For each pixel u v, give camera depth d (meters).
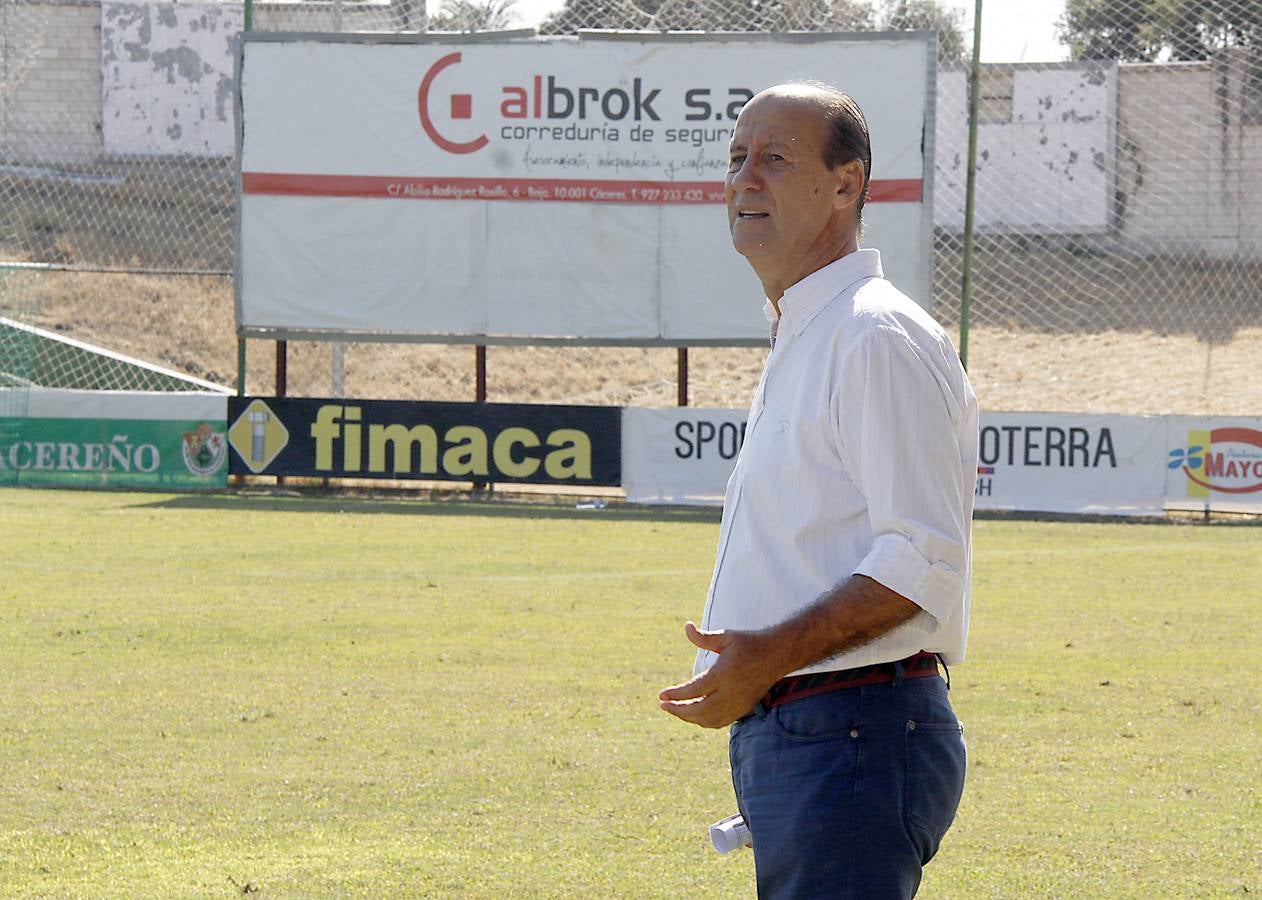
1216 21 67.75
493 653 18.16
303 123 36.25
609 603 21.86
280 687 16.23
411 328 36.53
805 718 5.49
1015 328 62.56
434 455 35.06
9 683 16.27
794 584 5.53
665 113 35.62
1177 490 32.81
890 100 35.06
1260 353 59.31
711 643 5.30
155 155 68.44
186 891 9.93
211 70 68.25
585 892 9.95
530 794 12.28
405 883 10.12
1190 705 15.74
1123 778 12.95
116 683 16.33
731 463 34.16
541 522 31.30
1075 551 27.97
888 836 5.40
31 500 33.34
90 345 50.94
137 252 64.25
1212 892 10.07
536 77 35.72
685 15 48.78
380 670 17.12
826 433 5.43
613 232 35.94
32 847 10.84
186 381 49.44
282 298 36.62
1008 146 67.94
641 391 53.88
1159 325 62.59
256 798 12.12
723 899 9.83
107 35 68.00
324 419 35.41
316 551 26.78
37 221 65.12
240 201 36.50
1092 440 32.94
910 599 5.18
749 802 5.66
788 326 5.68
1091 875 10.40
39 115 68.06
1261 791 12.56
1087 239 67.69
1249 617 21.17
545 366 56.12
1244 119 67.12
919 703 5.53
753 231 5.76
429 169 36.09
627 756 13.48
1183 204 67.50
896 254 35.34
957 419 5.40
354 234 36.38
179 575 23.95
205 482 35.66
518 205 36.03
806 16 47.84
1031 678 17.06
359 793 12.29
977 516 33.06
